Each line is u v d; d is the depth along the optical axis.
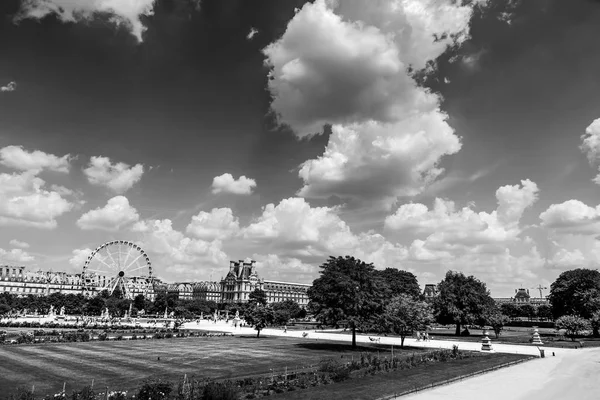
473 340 108.56
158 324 163.62
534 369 61.12
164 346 83.38
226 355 70.81
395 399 41.50
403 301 88.38
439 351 73.25
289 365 60.97
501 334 131.38
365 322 83.44
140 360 63.41
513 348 88.56
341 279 82.38
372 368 54.75
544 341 104.50
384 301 86.62
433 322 104.38
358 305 80.94
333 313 81.62
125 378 49.75
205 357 68.00
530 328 166.12
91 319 169.12
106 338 95.00
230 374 53.47
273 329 147.38
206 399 36.69
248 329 147.62
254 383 45.16
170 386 39.84
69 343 84.56
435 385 47.94
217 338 105.50
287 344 90.88
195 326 164.50
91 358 64.31
